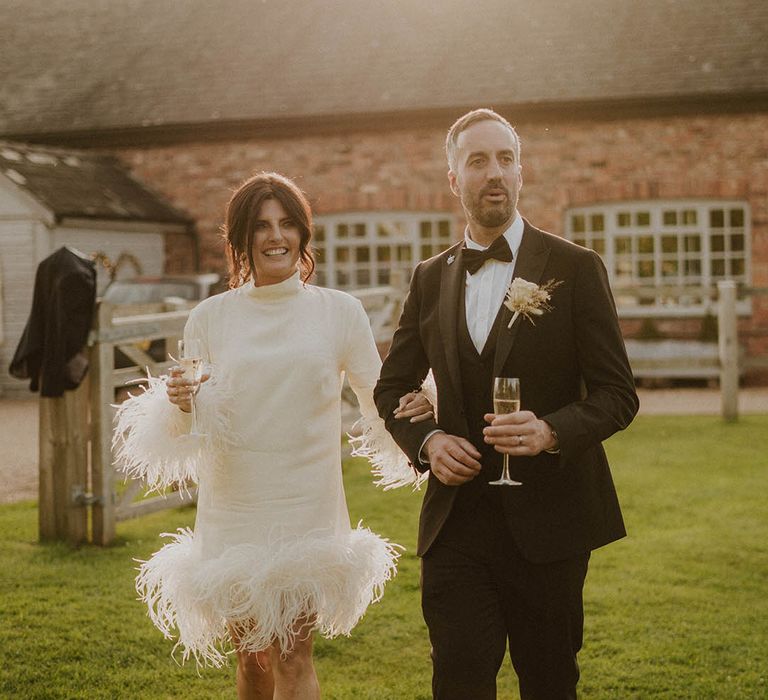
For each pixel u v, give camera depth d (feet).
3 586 18.22
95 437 21.09
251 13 63.82
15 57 65.51
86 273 20.35
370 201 56.13
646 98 51.57
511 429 9.01
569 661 9.79
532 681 9.90
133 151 59.36
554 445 9.16
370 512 23.82
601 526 9.73
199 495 10.69
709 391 49.11
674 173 52.54
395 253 56.39
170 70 61.52
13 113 61.41
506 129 9.96
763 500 24.45
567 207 53.98
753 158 51.60
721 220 52.60
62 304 20.13
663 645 15.08
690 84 51.57
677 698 13.24
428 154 55.26
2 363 50.75
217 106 58.03
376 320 34.06
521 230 10.11
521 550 9.40
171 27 64.69
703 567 19.02
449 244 55.62
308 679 10.30
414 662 14.79
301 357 10.44
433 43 57.82
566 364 9.68
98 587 18.16
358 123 55.62
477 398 9.82
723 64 52.11
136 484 21.79
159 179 59.00
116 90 61.21
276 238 10.55
